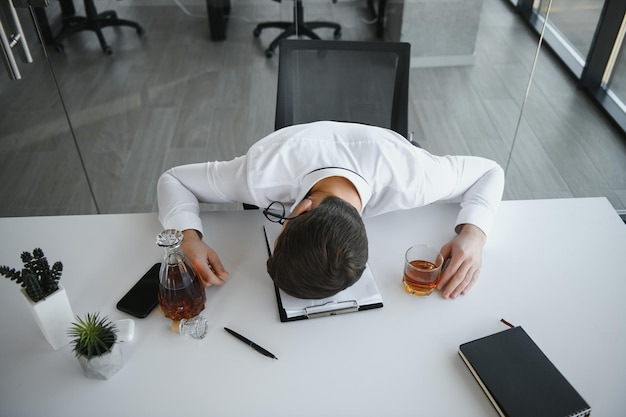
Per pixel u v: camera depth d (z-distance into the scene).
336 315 1.15
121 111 3.03
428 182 1.29
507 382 1.00
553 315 1.16
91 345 0.97
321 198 1.11
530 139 2.82
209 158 2.79
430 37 3.05
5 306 1.16
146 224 1.38
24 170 2.69
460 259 1.23
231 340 1.10
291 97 1.73
